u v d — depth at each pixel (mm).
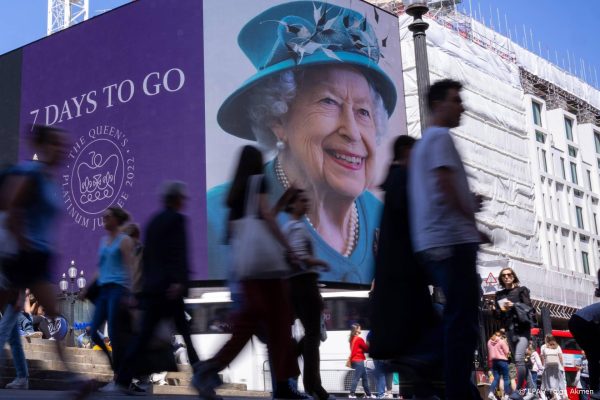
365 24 62844
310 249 10711
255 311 8227
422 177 7398
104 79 62938
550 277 73062
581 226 87000
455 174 7254
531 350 31672
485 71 76438
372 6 63844
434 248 7219
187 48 58719
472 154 72000
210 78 57562
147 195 57969
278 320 8305
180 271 10898
